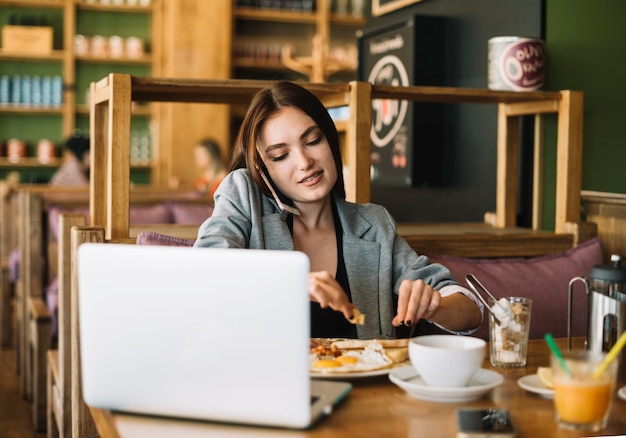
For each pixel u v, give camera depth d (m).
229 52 7.21
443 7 3.46
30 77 7.36
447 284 1.88
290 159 1.86
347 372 1.39
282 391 1.16
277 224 1.89
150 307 1.20
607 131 2.85
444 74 3.46
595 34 2.85
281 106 1.86
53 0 7.29
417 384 1.34
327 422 1.21
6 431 3.44
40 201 3.96
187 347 1.19
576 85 2.88
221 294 1.16
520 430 1.18
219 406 1.19
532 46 2.56
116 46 7.41
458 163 3.36
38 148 7.46
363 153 2.35
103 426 1.24
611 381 1.19
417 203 3.68
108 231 2.17
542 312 2.18
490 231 2.64
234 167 1.98
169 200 4.48
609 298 1.49
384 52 3.65
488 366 1.55
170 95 2.40
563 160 2.56
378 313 1.94
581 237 2.51
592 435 1.17
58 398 2.56
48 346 3.41
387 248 1.98
